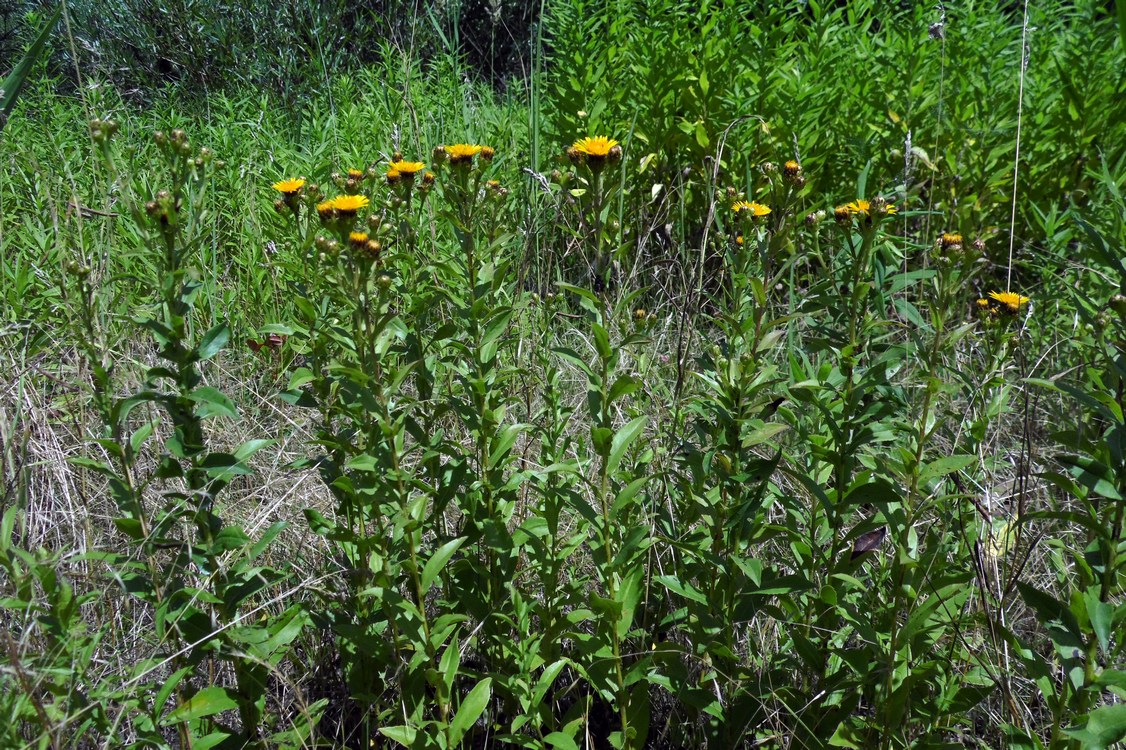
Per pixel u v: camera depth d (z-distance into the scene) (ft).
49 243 12.73
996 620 6.57
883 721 6.36
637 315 8.23
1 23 26.53
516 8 29.55
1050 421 10.46
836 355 6.81
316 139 16.55
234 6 26.71
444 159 7.47
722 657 6.93
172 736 7.02
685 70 15.46
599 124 15.56
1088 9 16.66
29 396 9.49
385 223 6.89
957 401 9.92
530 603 7.07
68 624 5.74
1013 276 15.06
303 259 7.86
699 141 14.97
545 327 10.45
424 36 25.98
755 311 6.54
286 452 10.06
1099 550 5.73
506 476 7.88
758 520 6.97
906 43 16.24
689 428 8.70
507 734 7.07
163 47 26.43
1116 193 9.53
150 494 8.75
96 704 5.68
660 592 7.79
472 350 7.24
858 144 14.70
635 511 7.78
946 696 6.48
